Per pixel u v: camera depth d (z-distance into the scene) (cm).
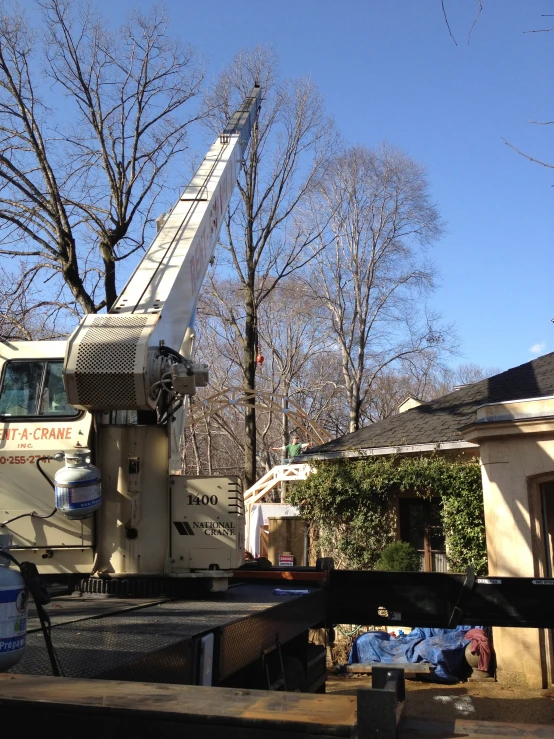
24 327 1312
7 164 1304
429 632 1091
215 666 342
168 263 620
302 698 188
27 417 486
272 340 3459
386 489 1372
